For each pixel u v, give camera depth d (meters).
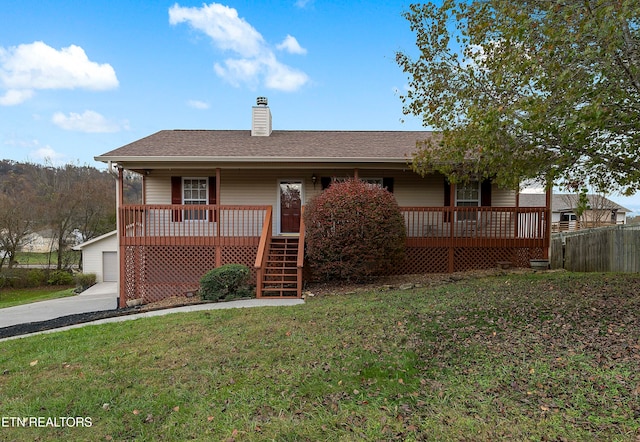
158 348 4.68
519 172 6.27
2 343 5.49
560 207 33.06
